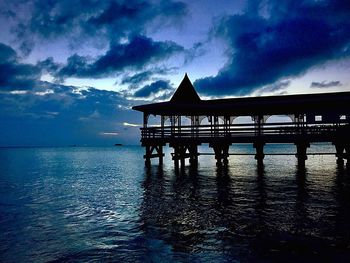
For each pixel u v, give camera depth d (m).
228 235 8.54
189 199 13.66
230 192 15.08
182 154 26.28
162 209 11.93
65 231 9.71
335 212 10.63
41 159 65.50
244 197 13.74
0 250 8.13
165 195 14.90
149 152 25.91
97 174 28.31
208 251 7.48
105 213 11.94
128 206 12.95
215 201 13.05
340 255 6.96
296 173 22.19
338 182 17.50
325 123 21.42
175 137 23.23
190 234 8.78
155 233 9.04
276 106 20.98
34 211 12.67
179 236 8.67
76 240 8.80
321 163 32.53
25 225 10.48
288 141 20.08
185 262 6.92
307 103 19.80
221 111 24.59
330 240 7.89
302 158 20.92
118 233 9.27
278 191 15.00
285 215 10.38
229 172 23.91
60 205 13.84
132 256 7.44
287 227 9.05
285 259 6.85
